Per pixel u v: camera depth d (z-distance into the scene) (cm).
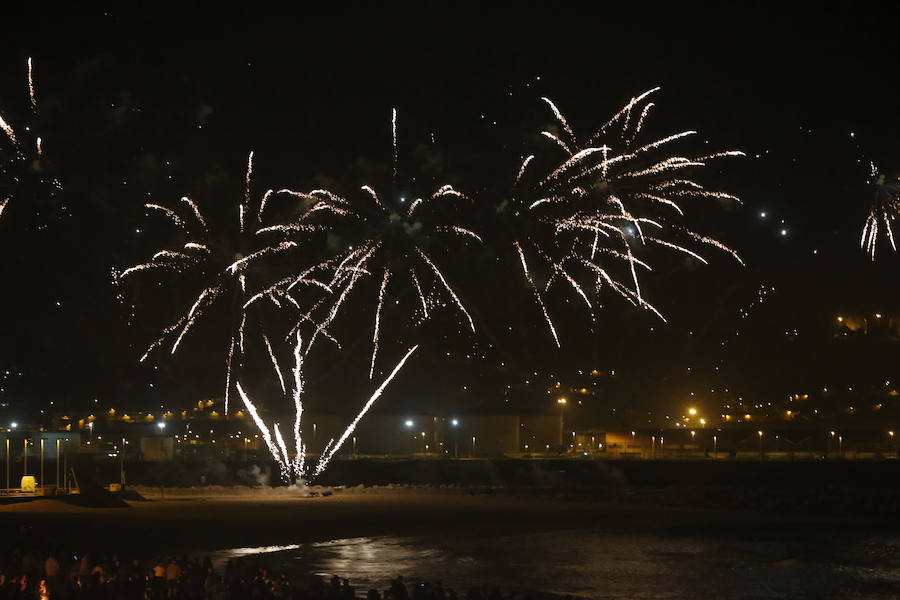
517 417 11400
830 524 5906
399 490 7925
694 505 6881
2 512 6041
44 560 3412
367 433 11069
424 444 11169
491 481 9225
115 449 11112
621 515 6269
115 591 2884
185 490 7738
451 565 4325
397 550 4709
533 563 4406
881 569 4312
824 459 10275
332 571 4122
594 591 3806
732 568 4331
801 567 4375
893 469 9112
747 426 12169
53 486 7581
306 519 5866
